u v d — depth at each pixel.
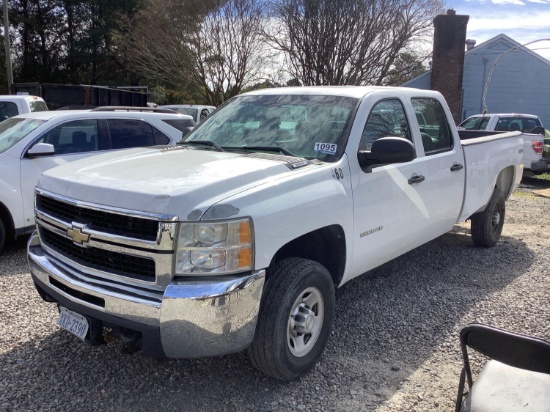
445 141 5.60
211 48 23.25
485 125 15.62
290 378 3.54
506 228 8.62
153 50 24.42
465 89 25.08
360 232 4.12
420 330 4.51
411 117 4.97
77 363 3.86
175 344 3.01
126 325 3.12
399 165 4.61
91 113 7.45
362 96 4.47
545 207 10.83
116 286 3.20
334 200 3.77
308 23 23.38
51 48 36.78
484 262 6.49
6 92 33.97
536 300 5.20
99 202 3.25
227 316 3.03
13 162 6.61
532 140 14.36
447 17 23.77
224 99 24.16
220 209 3.06
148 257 3.06
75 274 3.40
